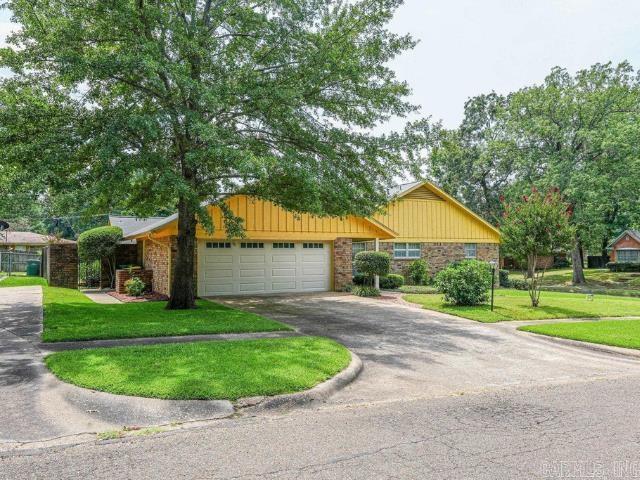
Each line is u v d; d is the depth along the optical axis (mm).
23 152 9234
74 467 3713
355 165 12539
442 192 24188
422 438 4367
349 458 3893
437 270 24172
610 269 41656
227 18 10844
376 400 5680
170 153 11609
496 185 43656
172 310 12375
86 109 10555
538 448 4125
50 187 9789
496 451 4059
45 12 10141
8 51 9555
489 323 11641
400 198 22125
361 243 23547
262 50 11594
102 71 9367
